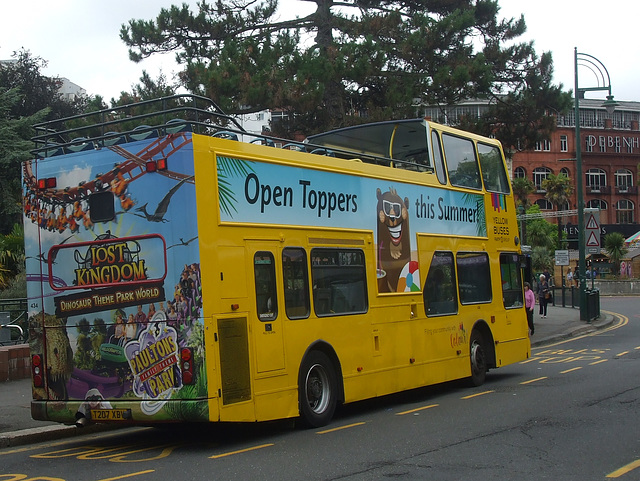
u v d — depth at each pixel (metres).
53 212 9.73
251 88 21.25
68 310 9.53
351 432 10.12
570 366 18.02
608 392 13.24
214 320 8.87
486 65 23.42
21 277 20.64
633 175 112.12
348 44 22.91
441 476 7.47
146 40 24.67
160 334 8.93
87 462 8.72
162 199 9.02
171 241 8.92
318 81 22.12
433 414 11.55
